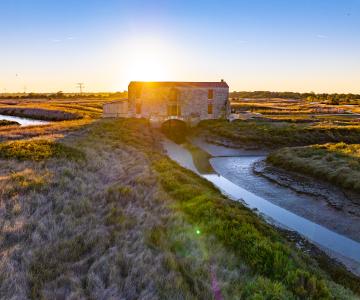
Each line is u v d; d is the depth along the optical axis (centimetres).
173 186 1975
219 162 3950
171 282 897
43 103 12888
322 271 1258
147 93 6581
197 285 900
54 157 2389
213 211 1517
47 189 1662
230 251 1159
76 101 14775
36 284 845
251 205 2278
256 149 4766
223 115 6875
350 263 1453
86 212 1418
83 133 4066
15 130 4291
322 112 8994
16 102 14038
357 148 3656
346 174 2694
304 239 1694
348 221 1966
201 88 6681
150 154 3241
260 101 16562
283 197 2484
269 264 1058
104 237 1152
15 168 2041
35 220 1260
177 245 1152
